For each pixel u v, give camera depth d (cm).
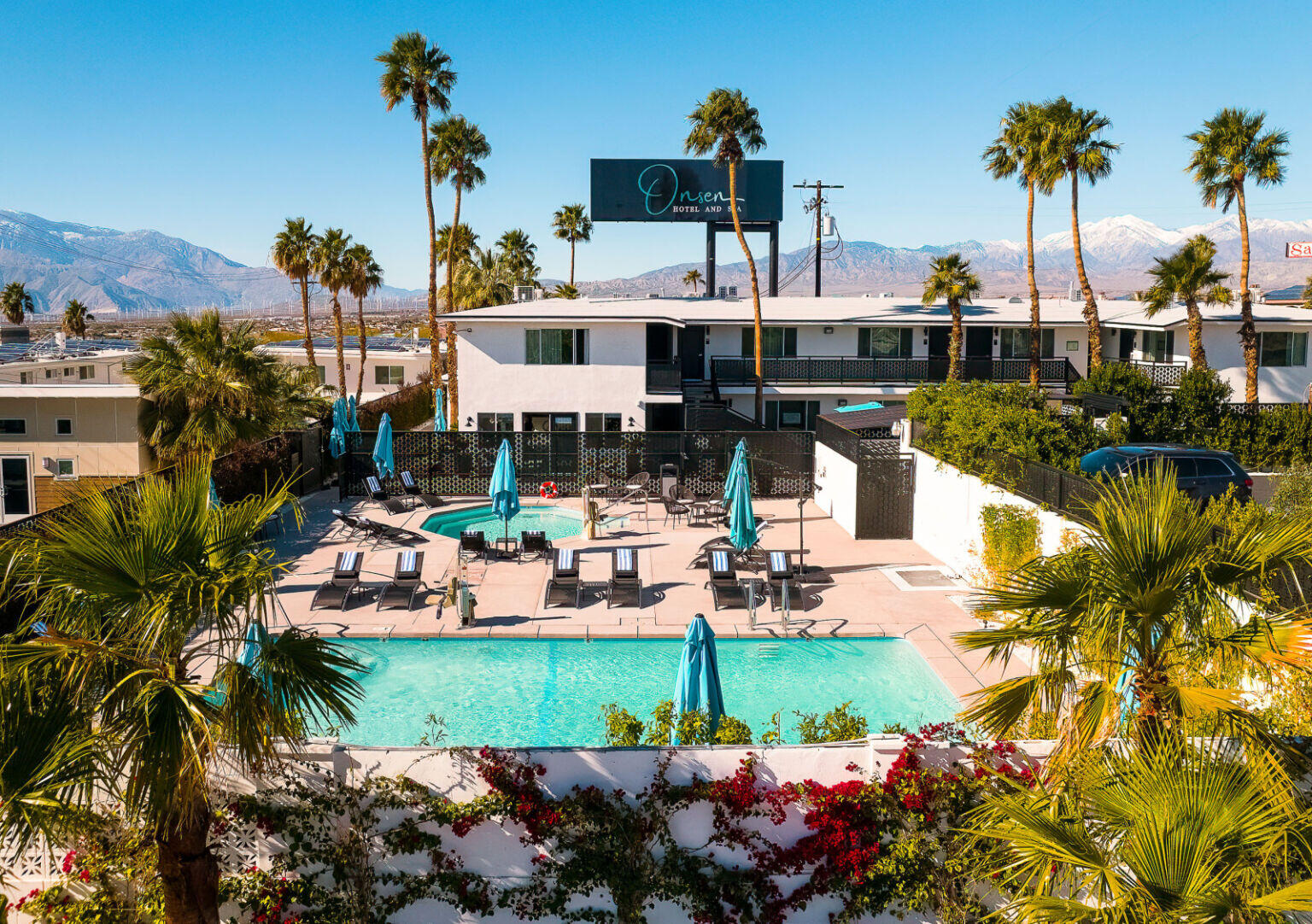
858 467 2395
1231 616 683
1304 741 799
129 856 882
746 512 1934
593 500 2470
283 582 2012
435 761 902
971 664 1552
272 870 909
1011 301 4641
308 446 3052
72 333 8069
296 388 3058
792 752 904
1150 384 2969
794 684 1511
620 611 1827
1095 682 711
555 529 2638
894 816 886
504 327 3416
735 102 3712
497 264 6781
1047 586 711
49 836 721
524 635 1697
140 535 703
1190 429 2875
